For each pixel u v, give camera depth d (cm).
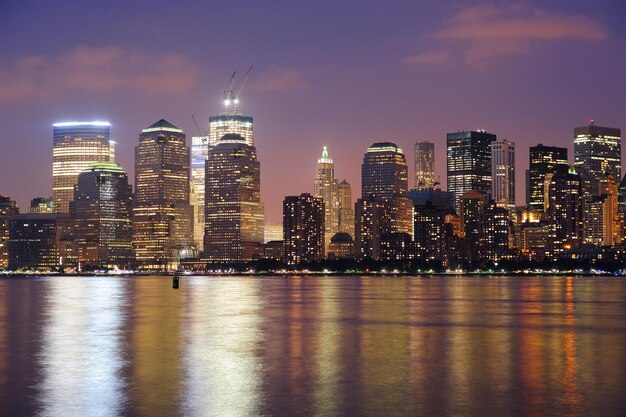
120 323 15600
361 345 11619
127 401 7444
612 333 13550
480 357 10288
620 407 7175
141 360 9994
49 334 13312
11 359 10112
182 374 8894
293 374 8888
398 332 13662
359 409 7131
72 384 8281
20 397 7644
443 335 13150
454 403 7356
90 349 11131
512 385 8188
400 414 6950
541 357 10281
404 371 9100
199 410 7088
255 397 7625
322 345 11619
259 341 12150
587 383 8288
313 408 7169
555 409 7112
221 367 9412
